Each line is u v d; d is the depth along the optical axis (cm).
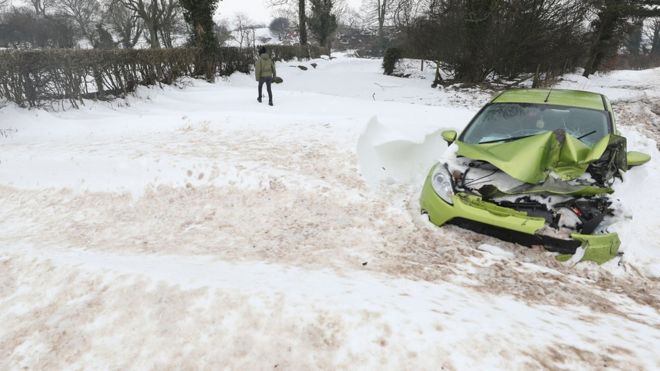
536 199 372
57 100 974
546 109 472
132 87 1163
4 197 570
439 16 1967
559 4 1827
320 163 598
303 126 777
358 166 586
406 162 638
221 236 427
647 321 279
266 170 563
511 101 496
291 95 1281
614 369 200
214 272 307
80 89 1016
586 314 282
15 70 905
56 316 255
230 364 205
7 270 316
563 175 362
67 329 242
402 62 2488
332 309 237
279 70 2198
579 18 1923
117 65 1120
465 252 371
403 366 197
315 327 224
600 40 2664
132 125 852
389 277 324
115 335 233
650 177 573
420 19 2144
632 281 332
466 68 1955
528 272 339
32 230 468
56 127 861
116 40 4675
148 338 227
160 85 1274
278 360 204
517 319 255
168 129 820
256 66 1127
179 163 587
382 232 420
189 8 1530
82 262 319
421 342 211
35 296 279
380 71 2494
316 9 3525
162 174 576
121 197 545
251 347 213
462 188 401
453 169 418
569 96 495
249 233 431
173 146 686
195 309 245
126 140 754
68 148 701
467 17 1797
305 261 355
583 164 364
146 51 1241
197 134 777
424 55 2238
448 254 370
